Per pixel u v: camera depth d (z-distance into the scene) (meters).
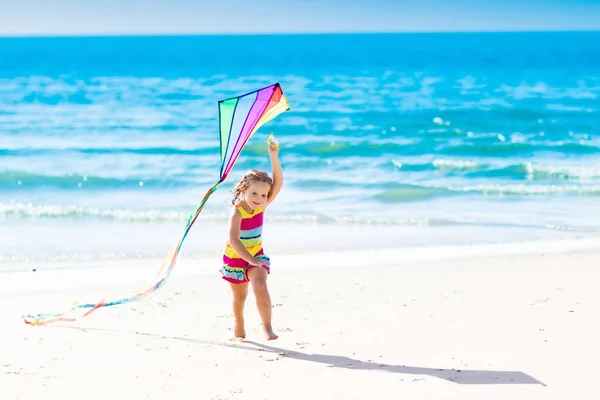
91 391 4.23
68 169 18.45
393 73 53.28
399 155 21.00
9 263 9.44
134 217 12.76
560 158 20.44
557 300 6.36
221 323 5.94
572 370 4.38
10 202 14.53
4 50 97.06
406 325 5.66
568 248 9.53
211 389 4.23
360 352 4.95
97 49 100.44
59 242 10.90
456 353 4.83
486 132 25.81
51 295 7.21
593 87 41.56
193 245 10.58
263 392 4.16
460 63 65.81
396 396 4.03
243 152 21.27
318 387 4.23
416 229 11.71
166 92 39.59
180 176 17.44
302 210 13.36
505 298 6.51
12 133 24.92
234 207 5.11
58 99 35.47
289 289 7.19
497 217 12.65
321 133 25.42
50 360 4.86
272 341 5.32
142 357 4.92
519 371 4.39
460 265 8.35
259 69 59.12
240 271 5.22
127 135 24.78
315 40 142.62
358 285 7.32
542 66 60.97
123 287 7.61
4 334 5.58
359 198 14.53
